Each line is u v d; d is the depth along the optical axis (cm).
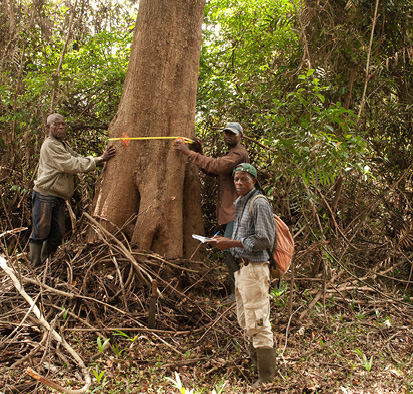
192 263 458
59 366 308
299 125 446
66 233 515
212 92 586
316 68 493
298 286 483
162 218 447
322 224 524
